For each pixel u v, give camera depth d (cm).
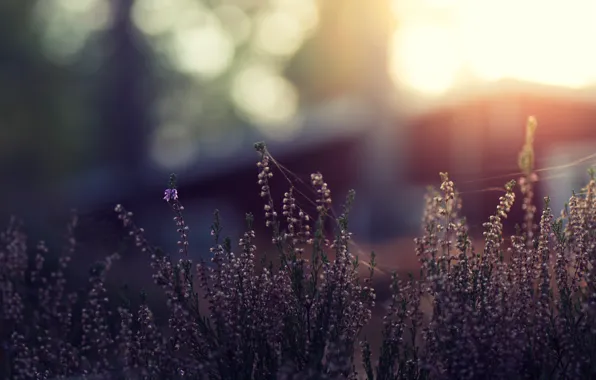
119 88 4494
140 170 3334
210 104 6969
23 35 4719
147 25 5775
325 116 3197
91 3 5159
